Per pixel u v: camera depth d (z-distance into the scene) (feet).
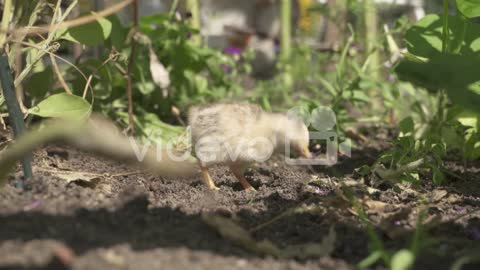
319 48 38.29
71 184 14.97
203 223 12.75
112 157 19.69
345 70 28.30
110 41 21.71
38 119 21.49
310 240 12.62
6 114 17.83
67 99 16.11
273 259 11.32
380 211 14.97
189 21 28.96
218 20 41.06
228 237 11.75
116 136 20.45
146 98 24.88
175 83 26.53
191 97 26.84
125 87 23.99
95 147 20.24
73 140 20.53
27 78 20.79
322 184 17.46
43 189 13.33
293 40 41.65
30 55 17.70
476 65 11.83
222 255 11.00
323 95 29.78
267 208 15.03
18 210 11.93
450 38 19.48
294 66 36.11
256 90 33.50
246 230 13.20
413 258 11.16
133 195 13.06
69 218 11.69
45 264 9.54
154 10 41.65
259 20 43.65
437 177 18.07
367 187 17.03
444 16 18.66
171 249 10.80
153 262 10.03
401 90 27.50
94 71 19.02
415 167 17.20
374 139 25.89
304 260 11.47
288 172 19.98
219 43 42.50
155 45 25.72
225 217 13.82
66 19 18.61
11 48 16.89
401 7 34.99
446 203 16.55
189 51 26.27
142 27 25.30
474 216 14.99
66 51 29.73
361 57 32.37
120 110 24.26
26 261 9.55
